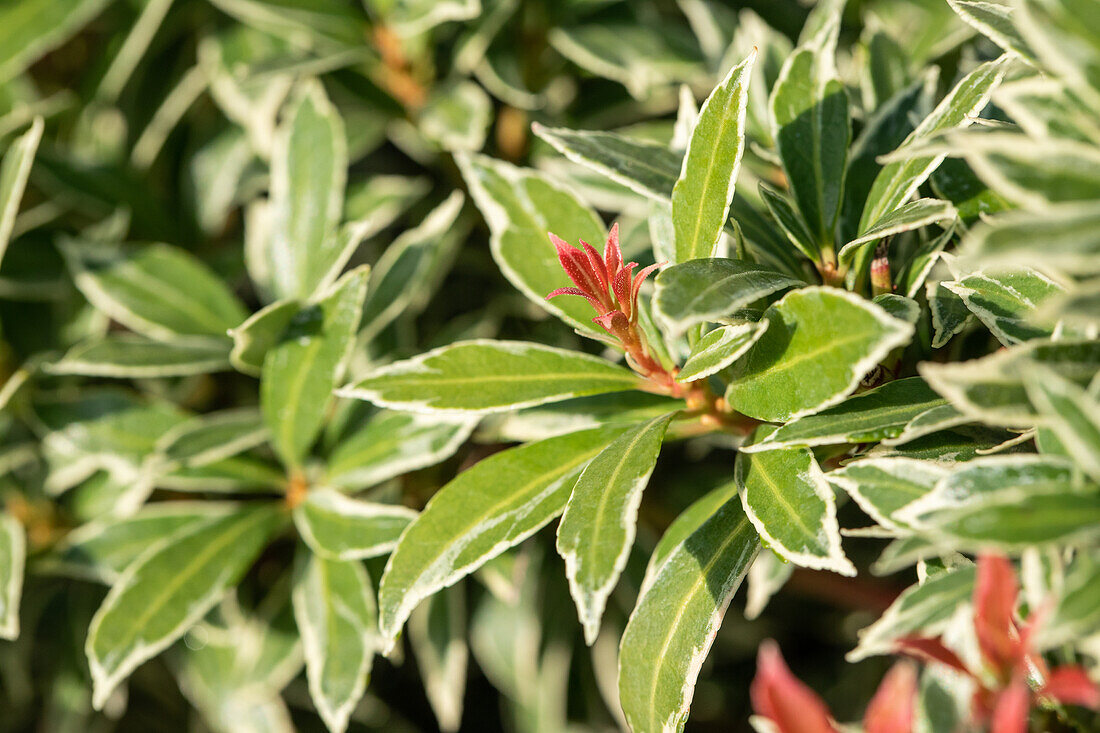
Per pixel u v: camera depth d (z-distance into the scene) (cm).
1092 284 37
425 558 42
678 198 42
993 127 41
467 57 52
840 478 40
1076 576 37
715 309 40
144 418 50
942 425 40
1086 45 37
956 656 39
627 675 42
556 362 43
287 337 47
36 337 52
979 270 41
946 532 37
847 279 43
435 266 51
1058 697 38
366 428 47
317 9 52
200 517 50
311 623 47
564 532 41
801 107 43
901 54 47
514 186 45
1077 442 37
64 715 52
